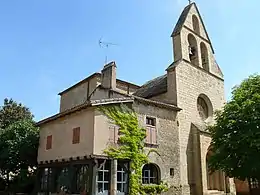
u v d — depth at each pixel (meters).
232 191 25.95
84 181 18.25
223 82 31.19
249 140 18.27
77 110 19.02
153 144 20.38
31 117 39.84
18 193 25.30
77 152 18.19
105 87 24.73
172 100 24.23
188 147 23.45
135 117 19.75
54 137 21.70
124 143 18.53
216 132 21.19
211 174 24.30
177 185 21.11
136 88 33.09
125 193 17.81
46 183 22.59
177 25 28.30
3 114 38.00
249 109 19.34
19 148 25.73
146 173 19.94
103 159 17.20
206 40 30.64
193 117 25.12
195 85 26.72
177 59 26.45
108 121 18.19
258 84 20.75
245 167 18.81
